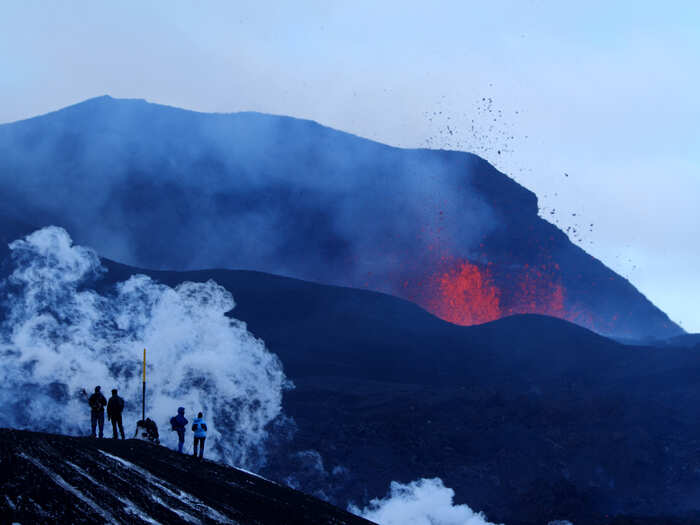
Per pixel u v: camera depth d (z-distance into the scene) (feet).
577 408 387.55
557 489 295.28
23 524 45.42
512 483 317.22
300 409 381.81
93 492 57.11
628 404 395.14
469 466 333.01
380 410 381.81
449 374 483.92
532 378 471.62
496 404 396.37
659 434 365.61
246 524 56.85
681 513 277.03
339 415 374.63
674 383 443.32
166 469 75.05
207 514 57.47
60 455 70.74
